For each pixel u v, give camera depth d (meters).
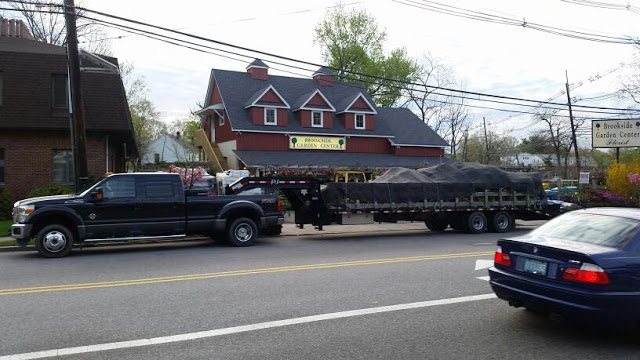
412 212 16.52
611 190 28.47
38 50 22.89
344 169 31.56
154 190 13.01
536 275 5.88
